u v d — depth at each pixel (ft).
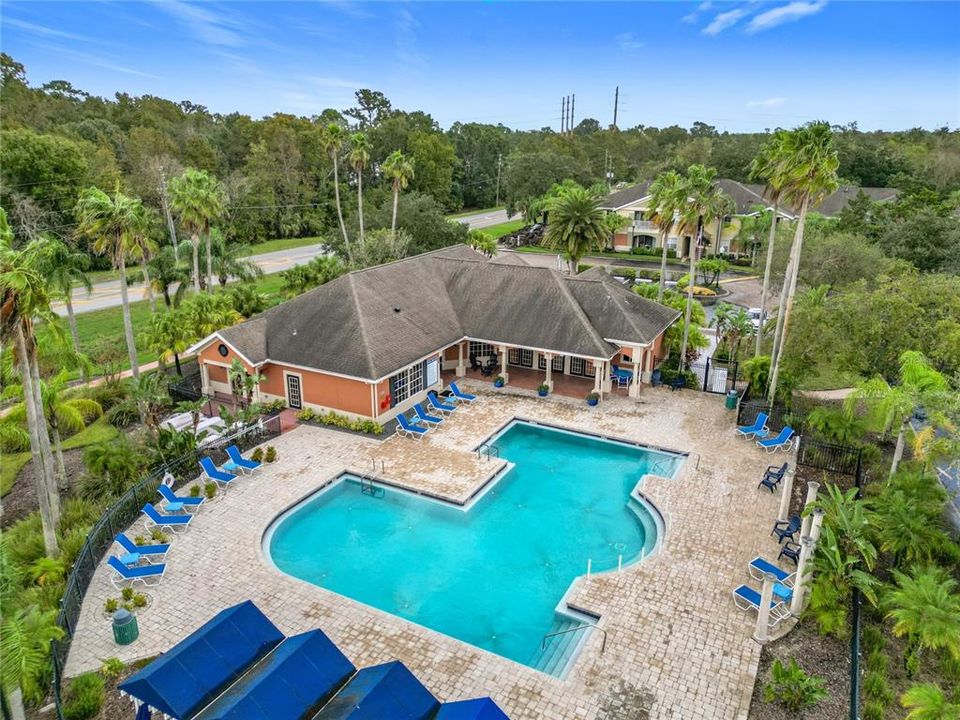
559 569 74.28
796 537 71.77
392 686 45.11
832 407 112.16
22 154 220.02
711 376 133.18
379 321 116.16
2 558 48.29
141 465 90.68
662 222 142.51
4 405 118.11
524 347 121.39
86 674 54.65
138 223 116.78
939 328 96.68
